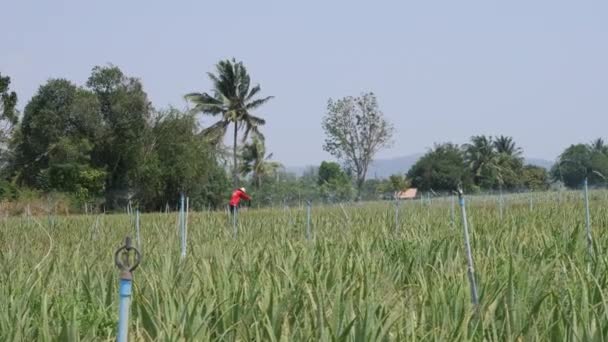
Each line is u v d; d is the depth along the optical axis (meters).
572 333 15.54
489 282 19.72
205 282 20.44
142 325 17.27
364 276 20.00
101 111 150.75
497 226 35.56
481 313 16.53
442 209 61.44
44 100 155.12
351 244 27.97
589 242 25.95
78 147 145.12
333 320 15.93
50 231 46.06
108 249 32.34
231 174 184.88
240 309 17.52
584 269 21.11
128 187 148.62
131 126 147.00
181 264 23.69
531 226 33.28
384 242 28.77
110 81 149.88
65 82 154.62
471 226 31.84
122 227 48.38
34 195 131.88
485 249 26.56
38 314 18.70
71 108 148.00
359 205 76.19
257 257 25.56
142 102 147.62
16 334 16.41
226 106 182.75
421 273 21.97
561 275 20.75
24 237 41.09
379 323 15.52
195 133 153.38
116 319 18.25
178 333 15.78
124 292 12.18
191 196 152.62
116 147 147.38
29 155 159.62
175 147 149.38
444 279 20.53
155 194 150.38
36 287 20.66
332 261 23.92
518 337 15.69
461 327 15.74
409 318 16.11
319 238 33.03
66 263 26.41
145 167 146.12
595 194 81.19
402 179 186.88
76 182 140.62
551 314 16.33
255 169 190.88
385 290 20.12
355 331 15.40
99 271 22.31
